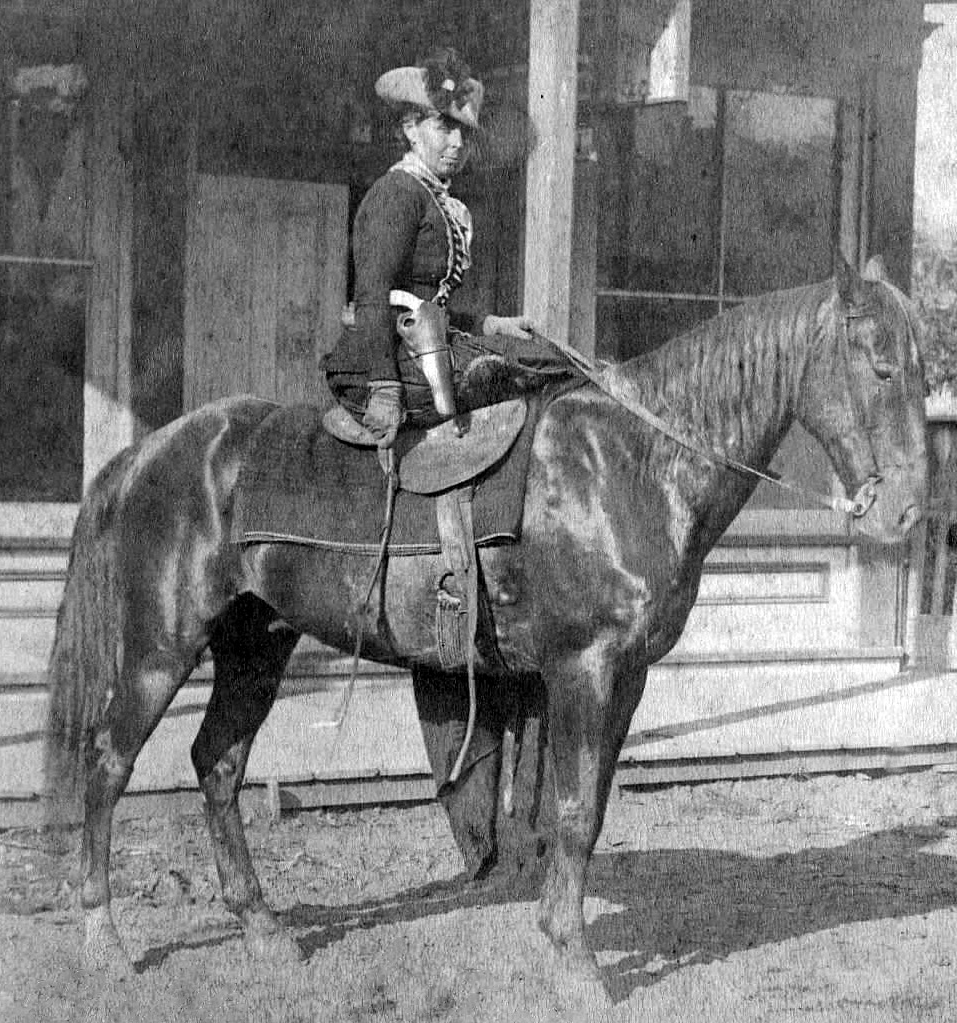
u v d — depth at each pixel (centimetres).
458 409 428
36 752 591
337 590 434
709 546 418
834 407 399
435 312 422
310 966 445
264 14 722
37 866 524
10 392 732
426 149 443
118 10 725
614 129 818
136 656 449
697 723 724
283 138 782
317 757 632
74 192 750
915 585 884
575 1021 400
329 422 443
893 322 396
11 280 737
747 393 407
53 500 743
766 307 410
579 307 816
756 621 862
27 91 732
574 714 408
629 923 498
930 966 456
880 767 716
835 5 830
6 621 713
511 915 495
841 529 867
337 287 831
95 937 437
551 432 419
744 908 516
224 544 446
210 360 797
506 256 755
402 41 727
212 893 516
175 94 751
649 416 412
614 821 636
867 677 828
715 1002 420
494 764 471
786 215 857
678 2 668
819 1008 416
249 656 468
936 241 842
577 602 407
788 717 742
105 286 757
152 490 452
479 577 420
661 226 831
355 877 541
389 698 733
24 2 721
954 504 872
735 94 842
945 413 844
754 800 672
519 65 706
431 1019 404
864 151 855
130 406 764
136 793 592
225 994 422
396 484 427
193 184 773
